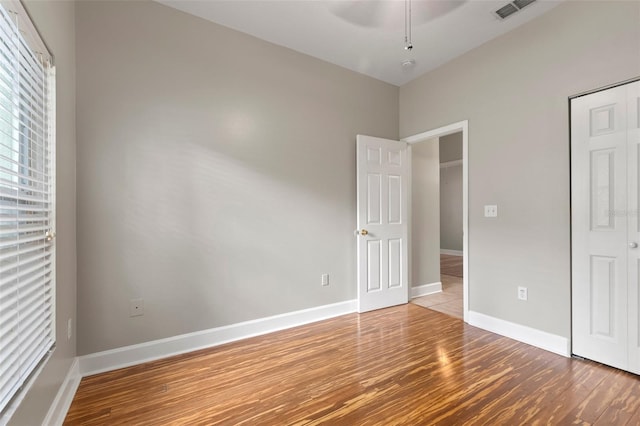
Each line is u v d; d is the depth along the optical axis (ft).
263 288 9.11
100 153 6.88
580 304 7.29
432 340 8.47
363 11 7.89
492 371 6.75
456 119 10.22
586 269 7.19
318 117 10.30
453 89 10.32
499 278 8.93
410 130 11.97
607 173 6.85
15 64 3.74
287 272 9.57
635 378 6.35
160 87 7.59
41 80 4.88
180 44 7.87
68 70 6.11
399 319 10.21
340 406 5.57
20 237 4.08
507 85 8.77
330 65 10.57
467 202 9.85
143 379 6.50
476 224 9.59
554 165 7.75
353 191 11.15
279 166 9.45
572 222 7.42
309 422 5.14
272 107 9.33
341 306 10.73
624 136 6.59
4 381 3.27
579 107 7.29
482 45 9.43
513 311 8.60
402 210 11.89
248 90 8.91
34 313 4.20
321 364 7.13
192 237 7.98
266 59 9.24
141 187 7.34
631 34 6.47
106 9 6.98
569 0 7.43
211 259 8.26
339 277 10.75
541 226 8.00
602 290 6.94
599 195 6.98
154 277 7.48
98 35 6.88
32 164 4.56
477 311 9.55
